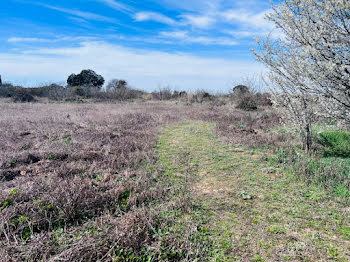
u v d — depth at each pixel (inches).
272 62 195.3
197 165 182.4
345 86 152.3
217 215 113.7
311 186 143.1
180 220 108.2
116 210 112.0
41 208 106.3
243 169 173.8
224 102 693.9
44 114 423.8
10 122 331.0
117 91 964.0
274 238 96.7
